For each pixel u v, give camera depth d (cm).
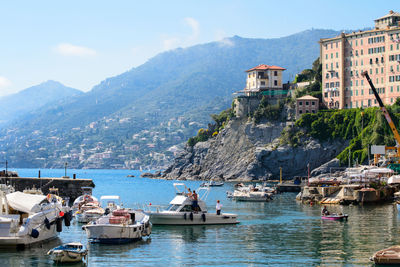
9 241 5841
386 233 7344
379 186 12662
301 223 8462
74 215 9188
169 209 8162
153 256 5750
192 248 6209
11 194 6394
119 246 6259
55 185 13312
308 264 5419
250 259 5638
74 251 5353
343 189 12256
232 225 8119
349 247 6300
